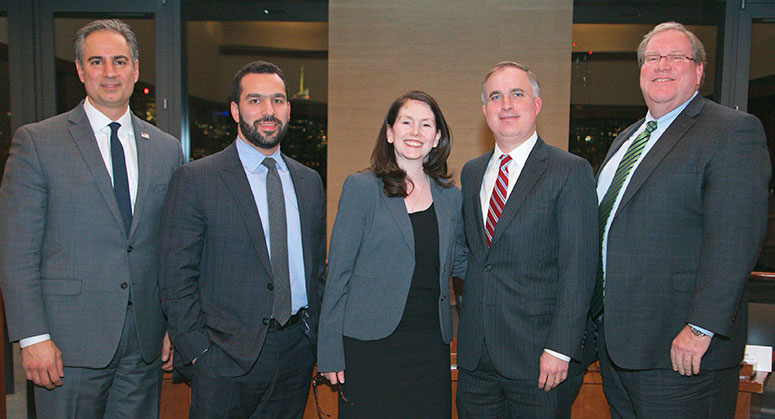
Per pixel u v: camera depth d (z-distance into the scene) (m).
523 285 1.86
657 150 1.86
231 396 1.86
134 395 2.05
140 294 1.98
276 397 1.96
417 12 3.94
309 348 2.06
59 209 1.88
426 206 1.96
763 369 2.21
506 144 1.98
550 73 3.91
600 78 4.20
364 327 1.84
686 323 1.71
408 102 1.92
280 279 1.92
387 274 1.86
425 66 3.96
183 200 1.88
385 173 1.90
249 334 1.86
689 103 1.91
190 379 1.98
